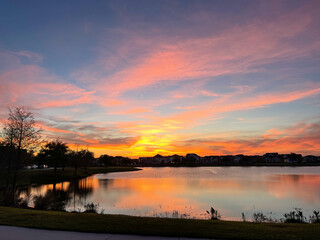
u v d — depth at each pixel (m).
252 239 8.52
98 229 9.49
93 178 66.06
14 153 27.19
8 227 9.83
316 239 8.48
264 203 25.62
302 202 26.23
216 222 11.51
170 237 8.70
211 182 50.56
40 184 48.56
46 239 8.24
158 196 30.95
